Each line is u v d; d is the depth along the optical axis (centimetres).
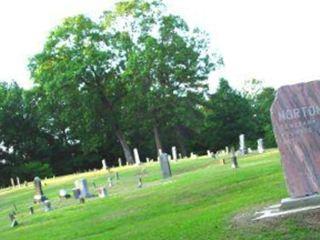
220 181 2828
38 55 8100
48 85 7869
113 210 2903
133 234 2083
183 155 9225
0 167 10081
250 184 2622
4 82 10756
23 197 5275
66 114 8300
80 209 3303
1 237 2941
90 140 8538
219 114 9719
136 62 7744
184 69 7931
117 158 9994
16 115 10288
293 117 1806
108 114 8362
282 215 1694
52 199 4372
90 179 5519
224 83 9931
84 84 8119
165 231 1947
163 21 7962
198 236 1728
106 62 8044
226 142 9731
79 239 2331
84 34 8094
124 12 8056
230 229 1703
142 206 2758
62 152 10288
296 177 1798
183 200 2650
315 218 1623
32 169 9162
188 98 8150
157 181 4159
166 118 8362
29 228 3042
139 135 9650
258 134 9969
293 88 1814
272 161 3447
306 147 1795
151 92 7881
